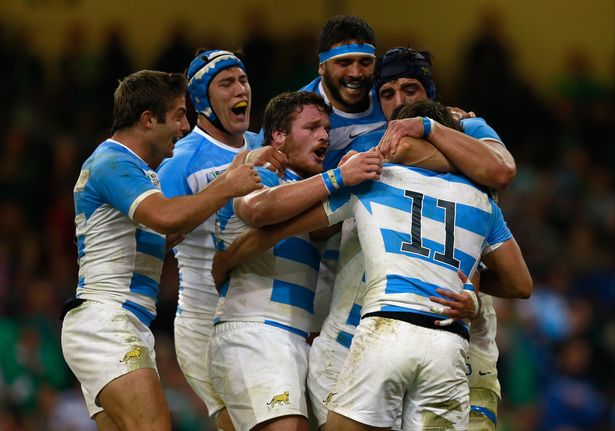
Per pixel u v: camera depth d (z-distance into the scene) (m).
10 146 47.31
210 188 18.08
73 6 53.69
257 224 18.03
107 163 18.77
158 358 36.00
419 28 53.81
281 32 53.53
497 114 50.88
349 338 18.70
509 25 54.16
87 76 51.12
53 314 38.25
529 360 38.50
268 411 18.36
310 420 20.12
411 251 17.31
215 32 53.00
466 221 17.70
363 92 20.70
